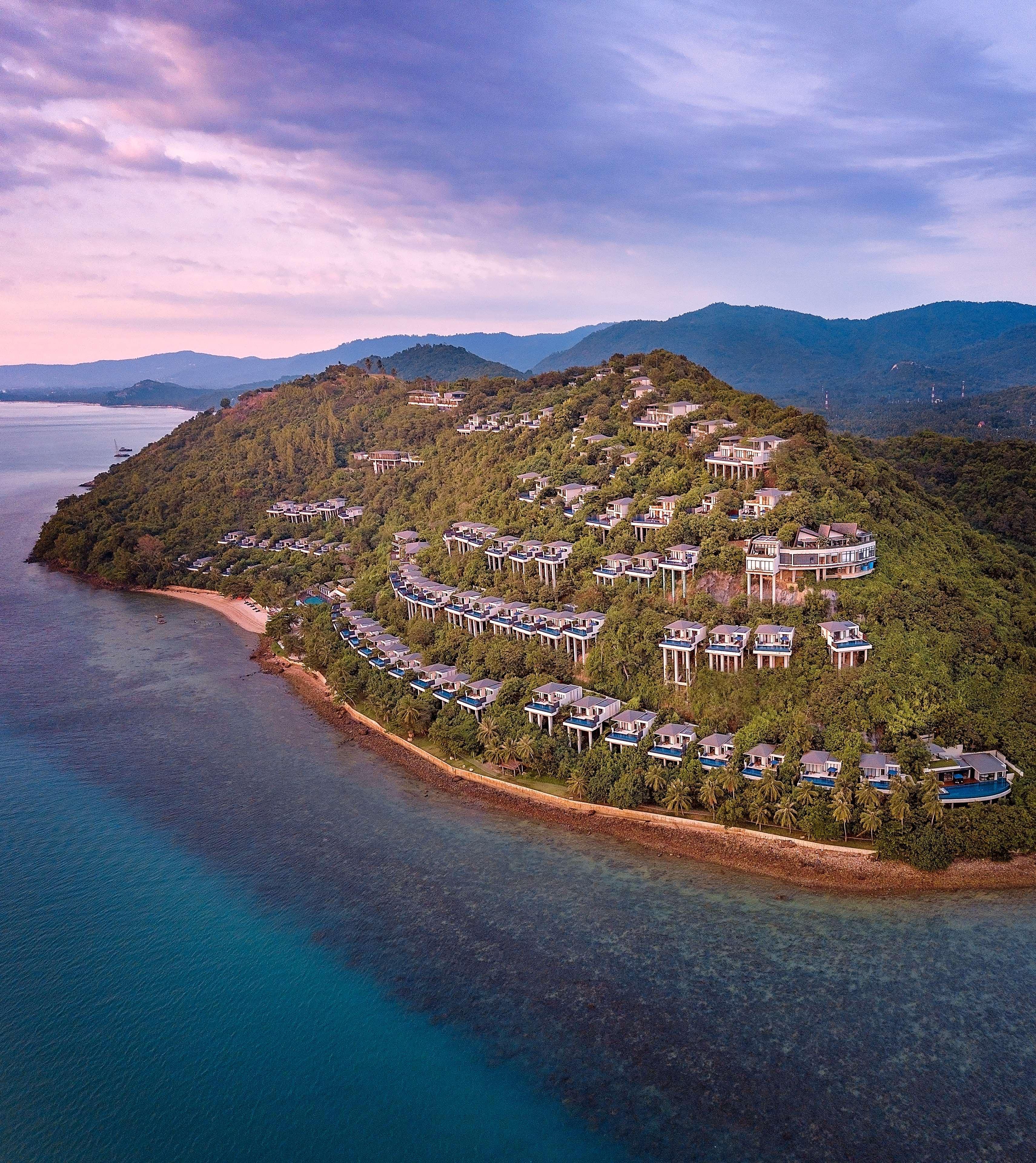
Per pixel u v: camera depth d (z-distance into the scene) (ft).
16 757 499.51
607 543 560.61
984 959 298.15
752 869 355.56
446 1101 251.39
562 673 489.26
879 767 361.51
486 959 310.24
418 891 354.54
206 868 377.91
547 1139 237.45
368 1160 234.38
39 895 360.28
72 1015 290.35
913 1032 268.62
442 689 517.96
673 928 321.93
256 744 513.45
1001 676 409.90
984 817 346.33
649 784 399.44
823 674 409.28
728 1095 248.93
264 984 302.86
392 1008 288.51
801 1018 275.59
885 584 447.42
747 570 465.06
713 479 556.51
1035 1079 250.16
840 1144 232.53
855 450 625.00
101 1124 248.32
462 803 430.61
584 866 366.43
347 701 558.56
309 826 412.36
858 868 347.77
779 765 379.14
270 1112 250.57
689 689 442.09
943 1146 230.89
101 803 442.09
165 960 317.01
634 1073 257.96
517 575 593.42
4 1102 256.52
